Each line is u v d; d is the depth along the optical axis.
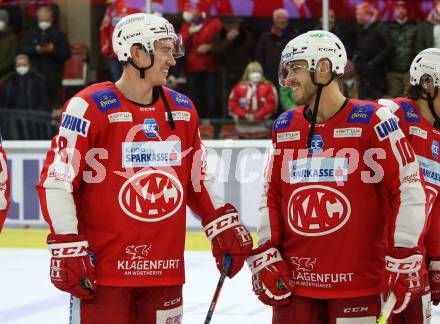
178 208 5.61
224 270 5.79
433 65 6.16
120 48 5.57
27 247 13.93
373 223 5.55
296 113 5.74
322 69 5.56
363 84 14.43
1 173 5.68
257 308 9.48
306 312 5.68
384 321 5.32
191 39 14.88
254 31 14.89
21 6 15.55
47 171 5.46
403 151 5.48
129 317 5.59
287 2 14.73
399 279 5.39
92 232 5.55
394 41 14.41
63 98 15.61
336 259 5.54
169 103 5.67
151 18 5.57
